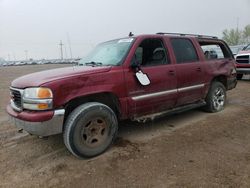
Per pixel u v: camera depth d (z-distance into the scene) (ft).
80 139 11.98
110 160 12.14
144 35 14.98
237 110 20.30
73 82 11.74
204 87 18.15
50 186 10.22
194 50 17.75
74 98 11.81
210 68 18.54
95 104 12.42
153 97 14.70
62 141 14.74
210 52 19.58
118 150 13.21
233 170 10.73
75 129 11.78
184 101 16.87
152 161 11.84
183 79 16.31
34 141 14.94
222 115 18.98
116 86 13.07
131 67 13.73
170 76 15.46
